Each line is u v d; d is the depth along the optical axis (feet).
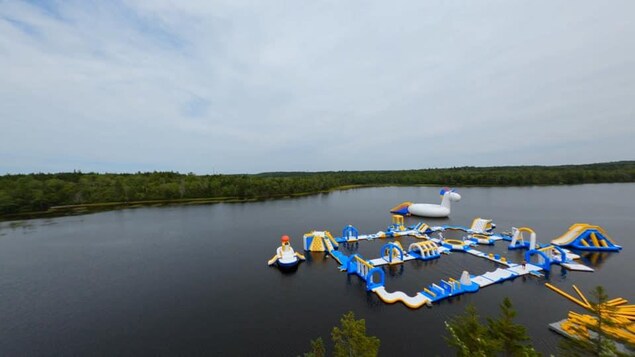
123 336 98.27
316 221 297.53
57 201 424.05
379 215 327.67
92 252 196.54
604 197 411.95
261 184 554.46
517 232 181.16
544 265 141.79
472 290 119.55
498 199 413.39
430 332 93.61
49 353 90.43
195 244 213.87
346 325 52.08
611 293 116.78
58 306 120.06
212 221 305.94
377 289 124.16
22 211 383.86
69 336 99.04
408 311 107.45
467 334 57.72
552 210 316.19
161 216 342.85
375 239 219.61
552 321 97.04
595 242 173.37
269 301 120.37
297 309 112.78
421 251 165.37
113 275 153.48
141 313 113.39
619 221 253.44
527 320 97.76
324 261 170.09
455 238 217.56
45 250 202.69
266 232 250.78
